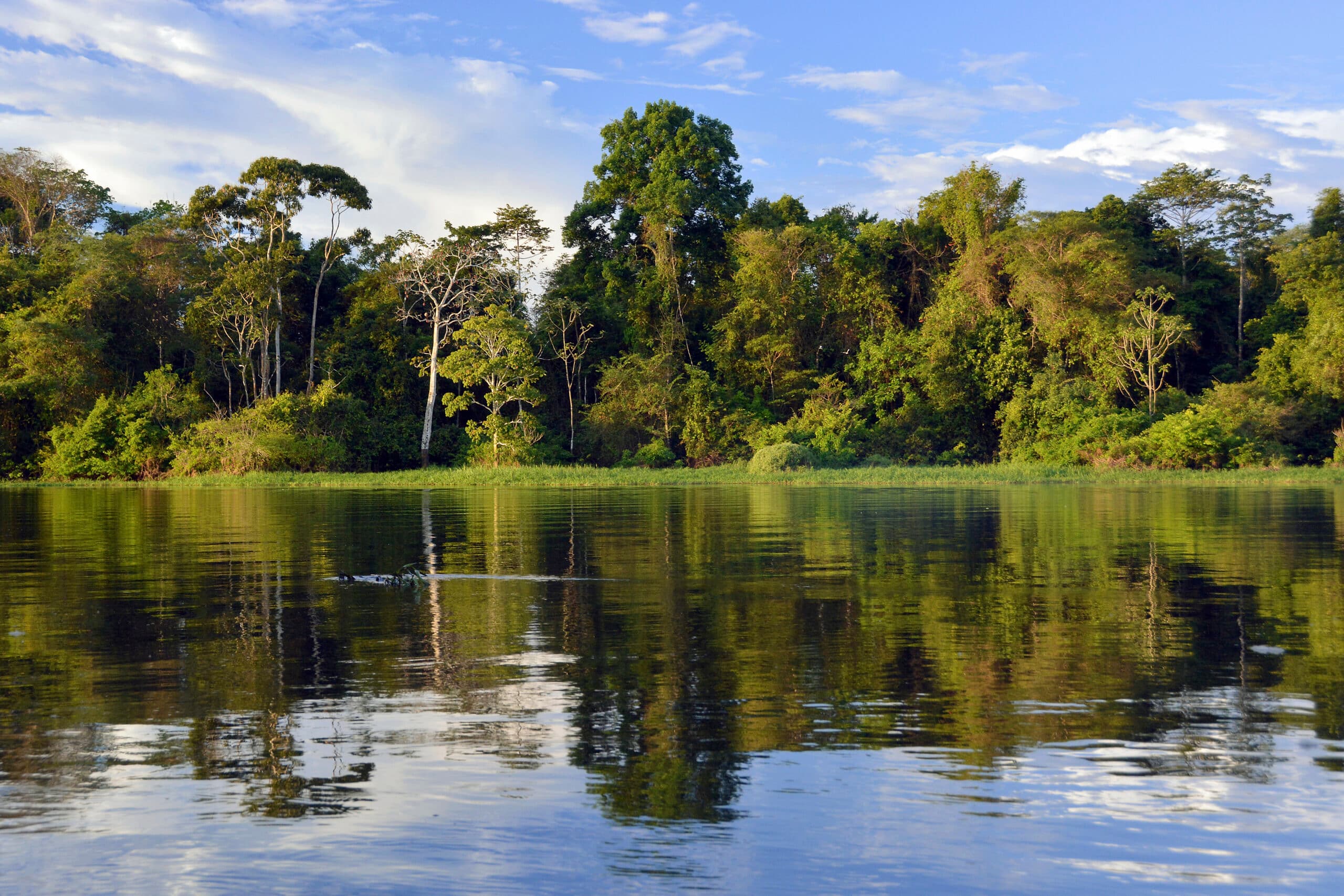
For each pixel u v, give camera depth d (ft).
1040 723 21.01
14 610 34.86
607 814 16.44
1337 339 151.33
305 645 29.07
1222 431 141.90
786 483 129.49
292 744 20.03
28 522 73.97
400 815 16.49
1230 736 20.06
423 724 21.21
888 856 14.92
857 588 38.81
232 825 16.16
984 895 13.80
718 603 35.76
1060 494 100.83
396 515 77.97
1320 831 15.65
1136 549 50.78
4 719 21.81
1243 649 27.71
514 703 22.76
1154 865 14.65
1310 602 34.88
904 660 26.68
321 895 13.92
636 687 24.07
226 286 162.81
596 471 150.51
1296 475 129.29
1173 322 153.79
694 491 116.37
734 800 16.99
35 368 156.76
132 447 157.38
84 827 16.12
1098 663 26.14
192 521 73.82
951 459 163.32
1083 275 162.71
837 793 17.29
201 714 22.09
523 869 14.60
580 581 41.27
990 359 163.94
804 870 14.52
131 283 167.02
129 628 31.60
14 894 13.94
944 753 19.26
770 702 22.71
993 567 44.47
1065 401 154.51
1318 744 19.54
